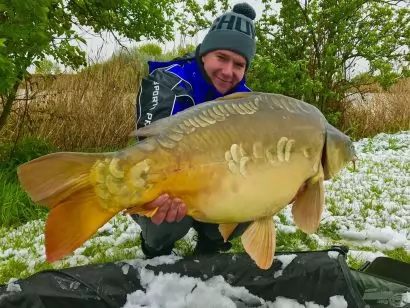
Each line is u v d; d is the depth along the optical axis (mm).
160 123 764
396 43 4301
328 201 2139
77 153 688
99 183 703
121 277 1073
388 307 1089
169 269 1104
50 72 3213
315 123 835
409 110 4613
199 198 768
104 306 1038
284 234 1709
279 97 825
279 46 4434
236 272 1133
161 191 746
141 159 725
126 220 1844
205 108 775
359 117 4434
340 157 878
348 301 1094
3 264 1472
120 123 3406
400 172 2777
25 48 2043
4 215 1919
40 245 1624
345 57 4328
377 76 4254
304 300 1128
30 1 1866
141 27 3043
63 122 3156
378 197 2236
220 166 763
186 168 748
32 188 668
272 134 789
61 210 688
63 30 2535
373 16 4254
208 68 1161
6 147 2734
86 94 3330
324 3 4227
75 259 1496
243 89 1233
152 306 1076
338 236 1790
